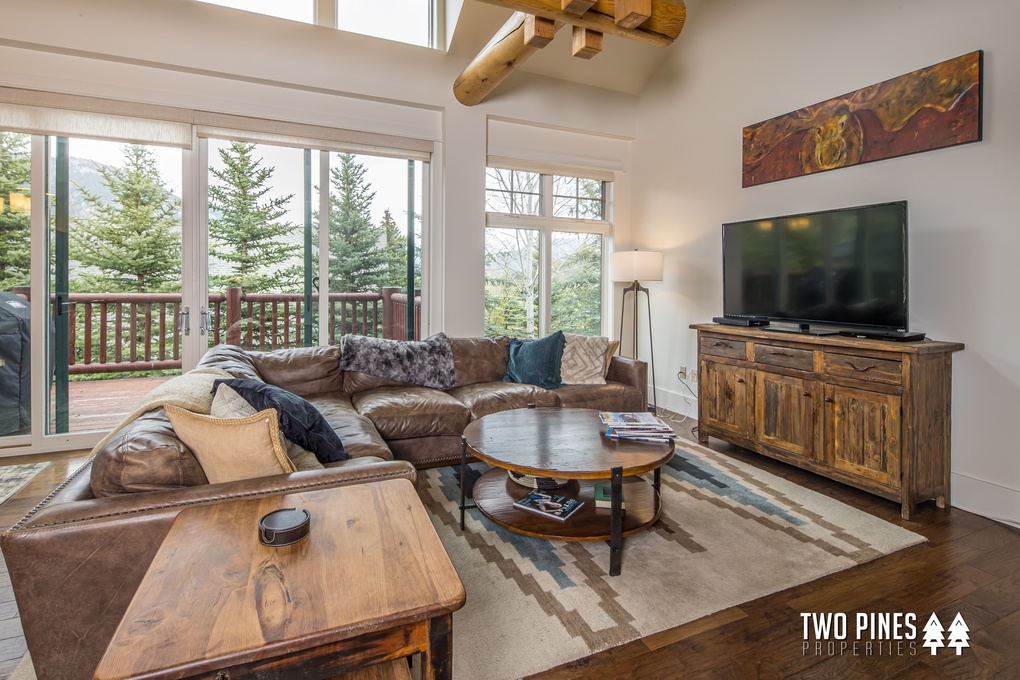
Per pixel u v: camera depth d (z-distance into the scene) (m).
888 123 2.88
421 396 3.17
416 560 0.99
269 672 0.78
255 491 1.33
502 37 3.17
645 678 1.45
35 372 3.29
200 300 3.63
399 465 1.53
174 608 0.83
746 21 3.80
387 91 3.88
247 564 0.97
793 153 3.45
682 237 4.47
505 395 3.28
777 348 3.07
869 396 2.59
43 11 3.03
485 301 4.57
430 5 4.19
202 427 1.39
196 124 3.47
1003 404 2.46
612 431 2.33
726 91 3.99
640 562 2.05
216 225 3.65
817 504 2.61
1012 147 2.41
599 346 3.81
